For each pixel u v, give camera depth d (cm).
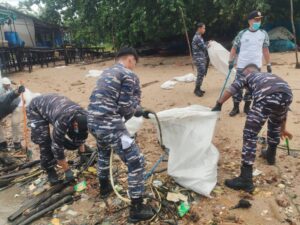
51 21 2423
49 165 475
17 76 1486
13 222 406
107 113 368
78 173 498
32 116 460
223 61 806
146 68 1399
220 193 424
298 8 1591
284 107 421
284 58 1304
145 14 1423
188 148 428
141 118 528
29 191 475
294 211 384
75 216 409
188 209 398
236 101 668
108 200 433
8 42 1855
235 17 1504
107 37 1870
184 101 825
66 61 1873
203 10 1448
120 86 371
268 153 480
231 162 500
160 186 445
